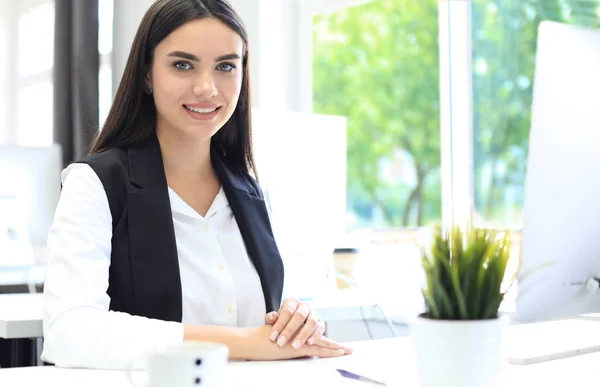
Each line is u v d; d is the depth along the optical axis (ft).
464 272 2.84
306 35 11.91
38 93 14.48
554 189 4.99
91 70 14.07
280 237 7.05
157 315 5.06
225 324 5.35
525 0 10.33
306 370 3.75
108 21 14.40
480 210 10.57
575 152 5.05
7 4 14.64
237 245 5.59
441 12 10.91
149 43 5.32
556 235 5.02
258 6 11.59
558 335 4.70
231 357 4.09
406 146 26.04
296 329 4.17
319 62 25.07
